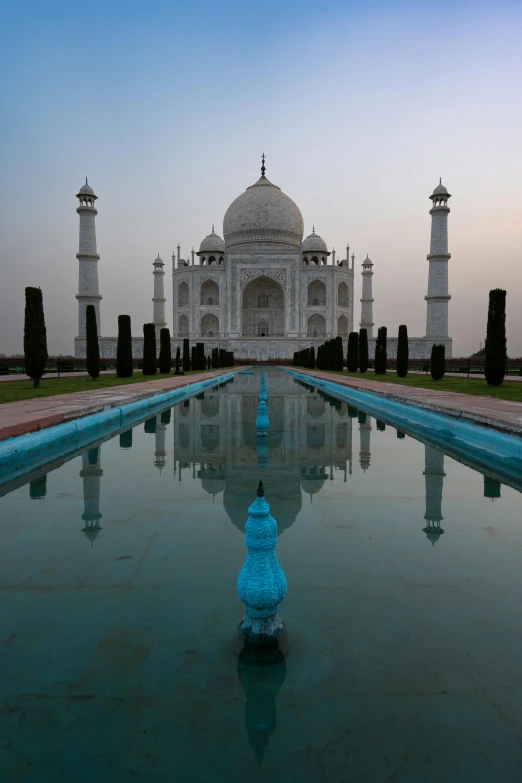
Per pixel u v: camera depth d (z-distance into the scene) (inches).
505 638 110.5
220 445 351.3
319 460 300.5
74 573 143.5
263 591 106.2
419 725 84.4
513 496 224.5
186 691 93.1
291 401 687.7
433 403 493.7
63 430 376.5
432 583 137.5
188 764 76.9
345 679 96.0
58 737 82.5
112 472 269.0
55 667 100.5
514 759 77.6
